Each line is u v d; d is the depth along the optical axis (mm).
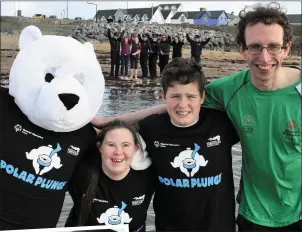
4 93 3496
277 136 3543
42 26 35844
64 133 3482
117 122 3738
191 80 3490
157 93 16547
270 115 3529
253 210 3736
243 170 3836
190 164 3617
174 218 3725
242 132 3652
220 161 3662
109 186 3658
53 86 3207
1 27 34281
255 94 3580
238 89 3680
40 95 3217
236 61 29062
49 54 3311
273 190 3658
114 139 3576
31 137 3412
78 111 3273
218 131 3678
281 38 3307
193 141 3625
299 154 3557
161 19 74500
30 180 3420
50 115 3197
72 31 35000
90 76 3410
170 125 3674
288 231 3721
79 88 3287
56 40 3393
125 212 3703
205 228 3658
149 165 3764
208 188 3641
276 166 3586
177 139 3645
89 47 3582
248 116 3607
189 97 3529
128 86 18281
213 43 34531
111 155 3568
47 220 3521
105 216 3658
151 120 3777
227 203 3752
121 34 20781
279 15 3324
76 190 3689
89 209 3617
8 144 3400
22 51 3418
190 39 23000
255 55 3363
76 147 3555
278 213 3689
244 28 3453
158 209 3844
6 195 3428
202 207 3650
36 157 3410
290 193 3643
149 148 3730
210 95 3842
